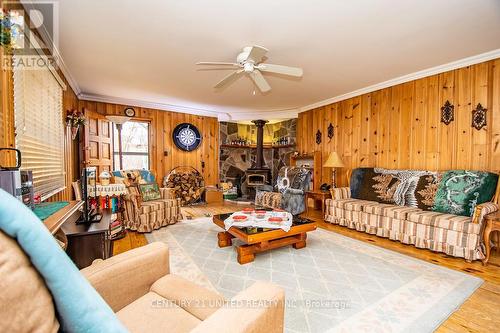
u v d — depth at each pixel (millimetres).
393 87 3973
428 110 3547
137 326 925
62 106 3186
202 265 2434
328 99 5074
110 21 2244
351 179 4250
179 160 5910
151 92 4562
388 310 1713
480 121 3041
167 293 1106
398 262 2508
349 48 2826
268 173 6539
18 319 448
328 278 2176
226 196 6422
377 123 4215
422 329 1521
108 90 4418
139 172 4230
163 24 2309
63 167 3201
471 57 3055
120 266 1051
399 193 3482
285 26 2357
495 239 2830
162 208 3766
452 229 2586
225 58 3076
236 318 729
